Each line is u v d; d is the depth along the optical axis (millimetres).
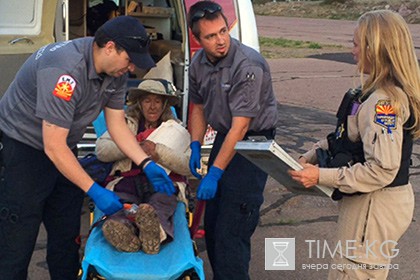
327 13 29781
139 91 3658
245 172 3107
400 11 26484
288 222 4812
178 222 3229
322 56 15719
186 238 3062
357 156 2557
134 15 6422
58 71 2691
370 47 2447
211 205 3406
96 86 2822
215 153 3338
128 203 3328
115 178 3541
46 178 2957
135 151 3109
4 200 2912
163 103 3768
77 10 6480
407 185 2572
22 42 4363
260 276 3955
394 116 2387
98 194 2766
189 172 3607
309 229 4684
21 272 3027
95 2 7117
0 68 4164
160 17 6520
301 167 2543
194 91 3375
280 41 18797
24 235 2965
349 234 2594
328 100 9953
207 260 4184
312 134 7598
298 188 2770
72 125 2885
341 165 2566
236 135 3012
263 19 28422
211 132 4555
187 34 4660
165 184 3062
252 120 3115
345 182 2465
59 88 2676
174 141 3650
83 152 4578
